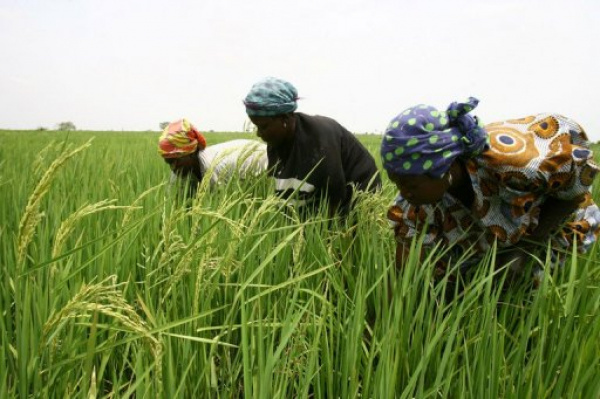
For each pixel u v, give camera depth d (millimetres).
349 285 2801
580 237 2619
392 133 2180
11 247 2656
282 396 1795
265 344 2266
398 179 2258
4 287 2324
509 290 2510
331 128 3615
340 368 2084
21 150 9383
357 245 3324
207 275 2381
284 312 2414
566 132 2273
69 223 1594
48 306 2020
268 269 2820
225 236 2883
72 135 21406
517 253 2535
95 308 1480
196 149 4227
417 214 2664
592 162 2250
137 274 2998
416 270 2303
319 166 3463
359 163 3775
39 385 1657
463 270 2805
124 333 2264
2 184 3932
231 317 2090
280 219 3387
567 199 2336
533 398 1855
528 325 1998
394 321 2006
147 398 1661
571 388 1761
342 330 2154
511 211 2363
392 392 1781
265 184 3699
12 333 2168
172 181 4340
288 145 3615
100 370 1754
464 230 2633
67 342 1896
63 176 4801
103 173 5062
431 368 2102
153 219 3135
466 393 1915
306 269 2879
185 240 2918
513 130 2367
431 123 2154
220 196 3516
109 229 3387
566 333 1947
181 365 2070
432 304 2199
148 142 12953
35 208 1507
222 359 2186
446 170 2191
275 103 3264
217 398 2041
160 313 2027
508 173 2229
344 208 3783
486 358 1947
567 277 2789
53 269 1985
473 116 2229
